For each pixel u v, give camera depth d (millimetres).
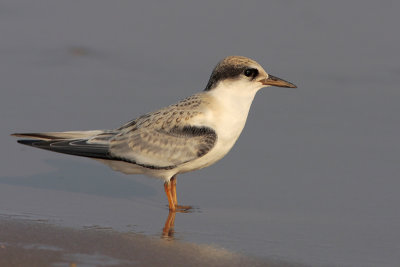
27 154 13914
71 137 12195
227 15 21328
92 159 13492
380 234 10539
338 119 15594
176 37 20031
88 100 16266
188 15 21312
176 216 11289
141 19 21125
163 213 11477
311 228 10773
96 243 9711
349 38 19953
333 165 13352
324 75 17906
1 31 19844
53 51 18938
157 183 13180
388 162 13422
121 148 11984
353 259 9594
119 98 16422
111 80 17484
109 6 21875
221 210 11617
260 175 13031
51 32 19984
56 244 9531
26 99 16141
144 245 9766
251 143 14438
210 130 11750
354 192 12203
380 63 18594
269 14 21344
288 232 10602
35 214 10953
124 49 19281
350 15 21109
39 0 21922
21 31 19953
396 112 15938
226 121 11859
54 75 17656
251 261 9352
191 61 18656
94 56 18844
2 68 17812
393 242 10234
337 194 12156
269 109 16172
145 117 12258
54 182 12734
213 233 10500
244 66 11883
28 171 13172
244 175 13062
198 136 11734
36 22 20516
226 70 11938
